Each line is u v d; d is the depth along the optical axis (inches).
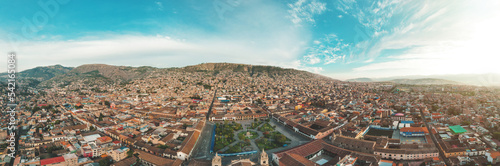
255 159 7628.0
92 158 7682.1
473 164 6973.4
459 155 7667.3
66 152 7829.7
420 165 6948.8
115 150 7672.2
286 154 7130.9
